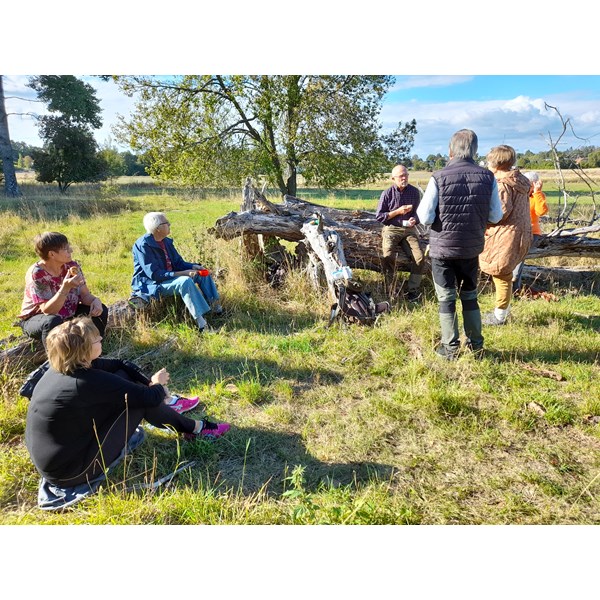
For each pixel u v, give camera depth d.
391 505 2.74
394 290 6.31
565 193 6.68
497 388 3.97
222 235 6.38
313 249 6.12
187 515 2.69
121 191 28.64
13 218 13.53
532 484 2.91
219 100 14.95
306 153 15.38
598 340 4.81
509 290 5.02
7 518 2.71
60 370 2.73
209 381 4.27
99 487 2.88
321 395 4.00
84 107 35.62
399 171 6.05
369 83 14.90
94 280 7.58
